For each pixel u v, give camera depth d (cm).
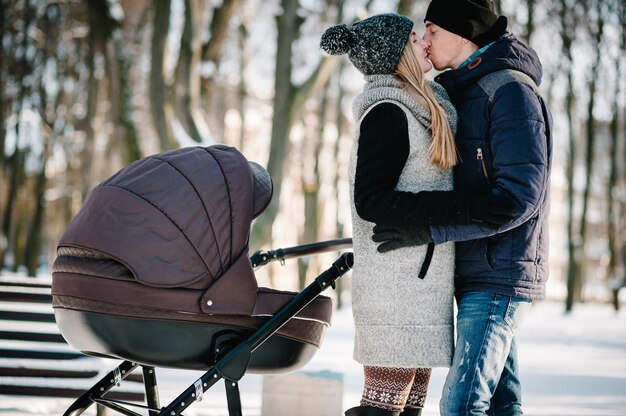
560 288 4606
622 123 2830
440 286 322
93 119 2327
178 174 321
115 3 1708
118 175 329
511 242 316
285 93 1600
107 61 1681
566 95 2327
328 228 3312
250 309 319
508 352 323
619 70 2314
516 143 311
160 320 310
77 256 315
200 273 313
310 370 564
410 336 319
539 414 658
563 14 2239
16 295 716
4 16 2314
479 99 325
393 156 312
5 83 2391
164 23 1512
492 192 312
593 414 668
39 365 628
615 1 2284
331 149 3027
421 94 321
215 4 1812
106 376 358
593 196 3950
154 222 310
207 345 318
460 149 327
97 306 308
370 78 330
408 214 304
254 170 341
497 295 315
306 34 2241
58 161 2903
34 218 2620
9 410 561
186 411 581
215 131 2592
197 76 1559
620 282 2561
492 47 330
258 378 840
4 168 2456
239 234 321
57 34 2381
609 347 1345
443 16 346
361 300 326
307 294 325
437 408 664
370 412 321
